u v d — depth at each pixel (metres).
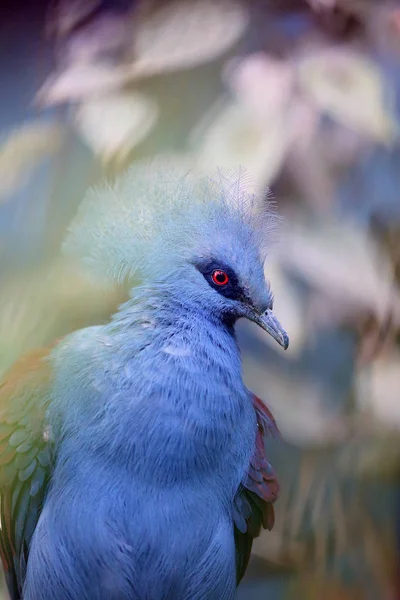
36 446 4.54
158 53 4.66
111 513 4.51
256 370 4.72
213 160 4.63
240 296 4.55
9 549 4.59
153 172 4.57
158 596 4.53
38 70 4.74
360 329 4.71
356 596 4.77
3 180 4.66
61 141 4.67
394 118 4.70
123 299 4.61
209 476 4.52
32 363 4.57
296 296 4.66
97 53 4.69
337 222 4.69
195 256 4.54
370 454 4.73
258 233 4.57
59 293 4.61
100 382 4.51
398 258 4.71
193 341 4.53
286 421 4.71
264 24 4.69
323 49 4.68
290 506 4.75
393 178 4.70
